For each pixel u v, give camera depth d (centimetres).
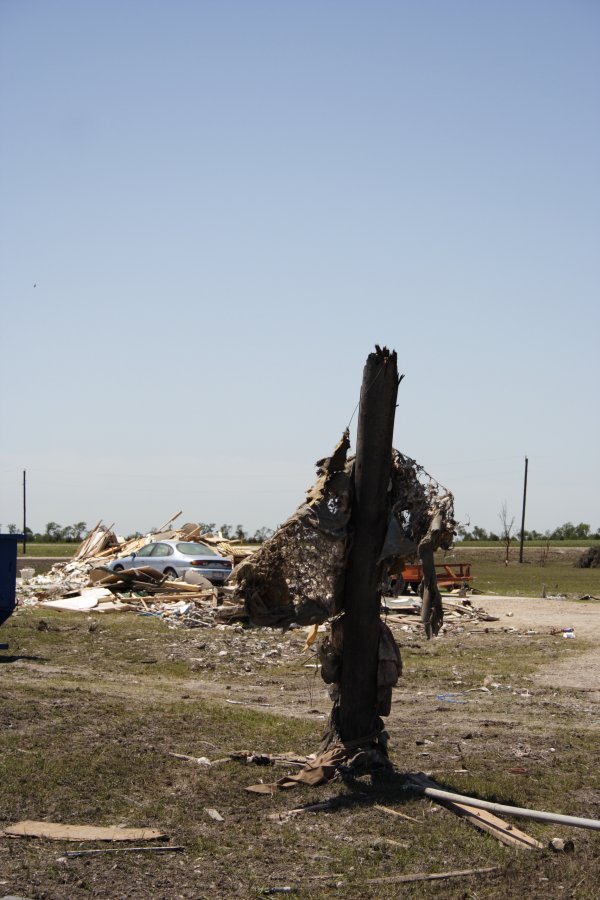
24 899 556
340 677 840
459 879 609
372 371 805
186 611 2206
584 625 2331
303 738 993
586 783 838
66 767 819
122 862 627
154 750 899
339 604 827
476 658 1764
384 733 851
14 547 1522
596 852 662
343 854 651
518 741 1002
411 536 821
